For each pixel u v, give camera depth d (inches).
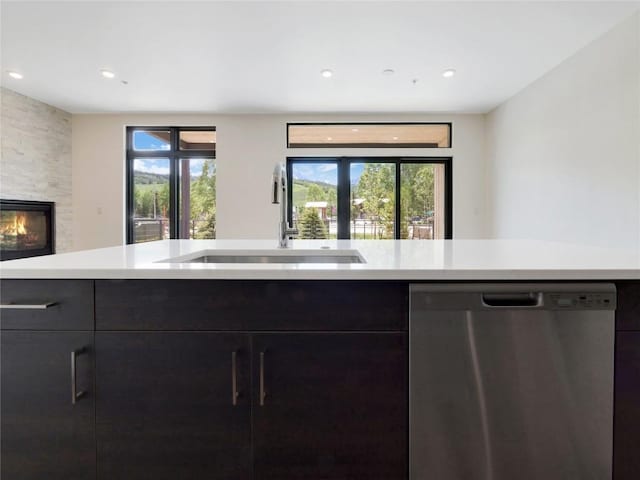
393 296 36.7
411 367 36.4
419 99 175.8
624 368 35.7
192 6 100.8
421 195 205.2
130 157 205.8
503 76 148.6
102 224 202.5
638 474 35.7
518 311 35.6
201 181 207.3
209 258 60.3
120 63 136.8
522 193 164.1
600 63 117.3
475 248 56.1
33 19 107.1
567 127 133.7
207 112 197.2
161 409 37.1
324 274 35.9
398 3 99.6
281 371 36.9
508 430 35.9
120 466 37.4
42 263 40.3
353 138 203.2
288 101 178.2
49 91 166.2
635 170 104.8
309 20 107.7
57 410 37.2
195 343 36.9
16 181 167.6
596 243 120.0
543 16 105.5
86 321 36.9
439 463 36.5
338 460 37.1
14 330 37.1
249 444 37.1
